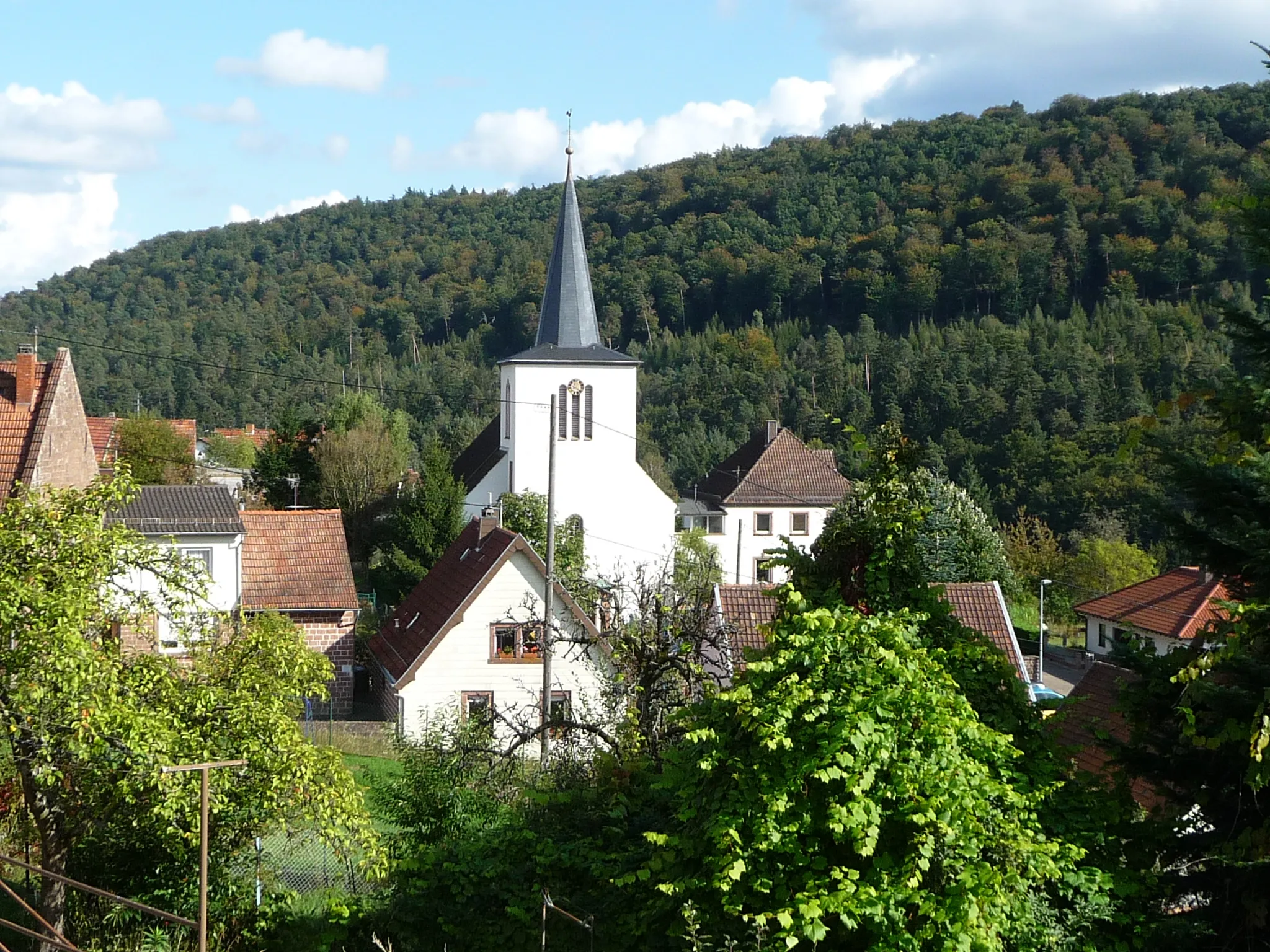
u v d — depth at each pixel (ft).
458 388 379.96
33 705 36.73
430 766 46.73
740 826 29.50
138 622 43.93
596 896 37.45
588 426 173.17
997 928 27.30
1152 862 31.76
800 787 28.84
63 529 39.96
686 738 31.78
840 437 322.75
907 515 36.94
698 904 30.99
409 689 104.12
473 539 119.55
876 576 36.22
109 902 44.32
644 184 554.46
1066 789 32.04
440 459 157.07
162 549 47.47
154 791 38.96
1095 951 28.76
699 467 328.90
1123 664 34.88
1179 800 33.09
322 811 42.50
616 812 38.63
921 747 29.04
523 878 38.47
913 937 27.58
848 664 29.86
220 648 45.78
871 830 27.78
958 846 27.96
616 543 174.29
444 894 40.06
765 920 28.27
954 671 33.45
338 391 387.34
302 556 124.06
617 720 56.80
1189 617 138.82
